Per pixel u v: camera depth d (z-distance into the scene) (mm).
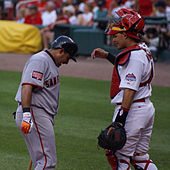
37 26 54750
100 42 47781
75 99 29375
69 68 42312
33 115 13312
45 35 52281
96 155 18719
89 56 50531
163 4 50562
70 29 50000
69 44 13578
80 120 24219
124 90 12820
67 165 17406
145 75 13156
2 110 26016
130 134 13211
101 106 27625
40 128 13375
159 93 31891
